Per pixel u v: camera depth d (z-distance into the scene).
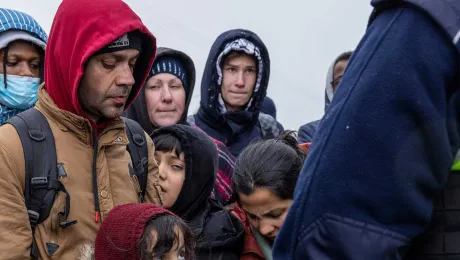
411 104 1.22
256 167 2.24
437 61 1.23
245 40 3.92
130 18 2.32
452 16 1.24
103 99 2.27
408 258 1.32
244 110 3.92
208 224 2.59
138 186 2.36
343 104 1.27
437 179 1.25
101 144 2.26
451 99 1.26
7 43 2.88
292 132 2.65
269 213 2.24
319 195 1.24
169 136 2.79
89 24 2.24
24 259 1.98
